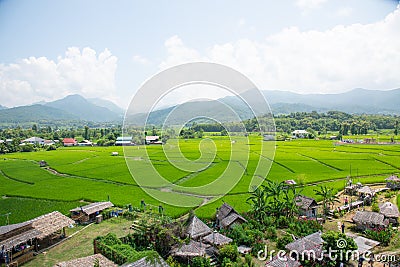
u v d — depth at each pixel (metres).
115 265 26.81
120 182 66.06
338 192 57.59
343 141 146.25
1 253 30.05
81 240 36.94
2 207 49.97
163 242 32.53
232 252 30.05
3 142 142.75
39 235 33.91
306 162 87.06
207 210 42.28
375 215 38.81
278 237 36.34
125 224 41.62
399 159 90.75
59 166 88.88
